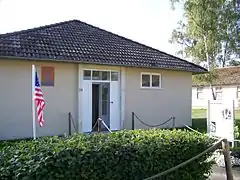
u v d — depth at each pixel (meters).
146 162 4.60
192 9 26.45
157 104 17.47
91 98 15.37
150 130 6.07
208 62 27.23
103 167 4.22
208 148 5.23
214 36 26.48
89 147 4.24
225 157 5.27
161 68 17.05
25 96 13.61
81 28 18.05
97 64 15.12
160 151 4.79
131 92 16.55
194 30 26.73
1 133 13.05
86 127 15.20
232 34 28.22
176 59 18.69
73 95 14.79
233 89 38.47
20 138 13.40
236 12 27.44
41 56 13.38
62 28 17.11
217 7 26.36
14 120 13.34
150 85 17.28
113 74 16.09
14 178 3.80
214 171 7.40
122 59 15.91
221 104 11.14
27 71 13.69
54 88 14.30
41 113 9.23
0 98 13.09
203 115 26.23
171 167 4.92
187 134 5.60
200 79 27.58
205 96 41.19
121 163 4.40
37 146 4.37
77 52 14.87
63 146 4.20
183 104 18.48
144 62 16.53
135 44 18.75
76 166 3.97
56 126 14.30
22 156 4.01
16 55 12.75
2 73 13.13
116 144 4.49
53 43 14.91
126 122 16.33
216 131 11.23
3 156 4.16
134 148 4.55
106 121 15.82
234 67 41.06
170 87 18.02
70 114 14.63
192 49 27.75
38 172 3.76
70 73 14.74
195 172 5.30
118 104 16.22
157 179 4.78
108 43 17.27
